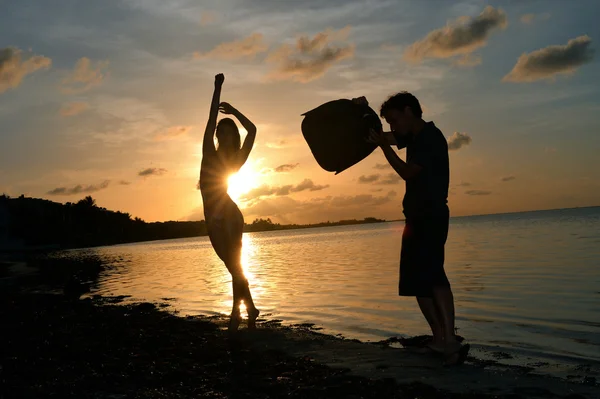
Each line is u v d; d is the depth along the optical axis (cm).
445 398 340
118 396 358
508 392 351
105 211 14562
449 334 428
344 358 459
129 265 2519
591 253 1578
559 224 4891
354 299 898
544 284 973
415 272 446
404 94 459
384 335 609
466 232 4559
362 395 347
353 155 513
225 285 1238
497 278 1110
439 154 441
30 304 941
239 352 492
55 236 10831
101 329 645
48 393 364
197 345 532
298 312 788
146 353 499
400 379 389
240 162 564
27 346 546
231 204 564
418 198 442
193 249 5428
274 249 4009
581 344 527
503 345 536
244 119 570
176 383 392
